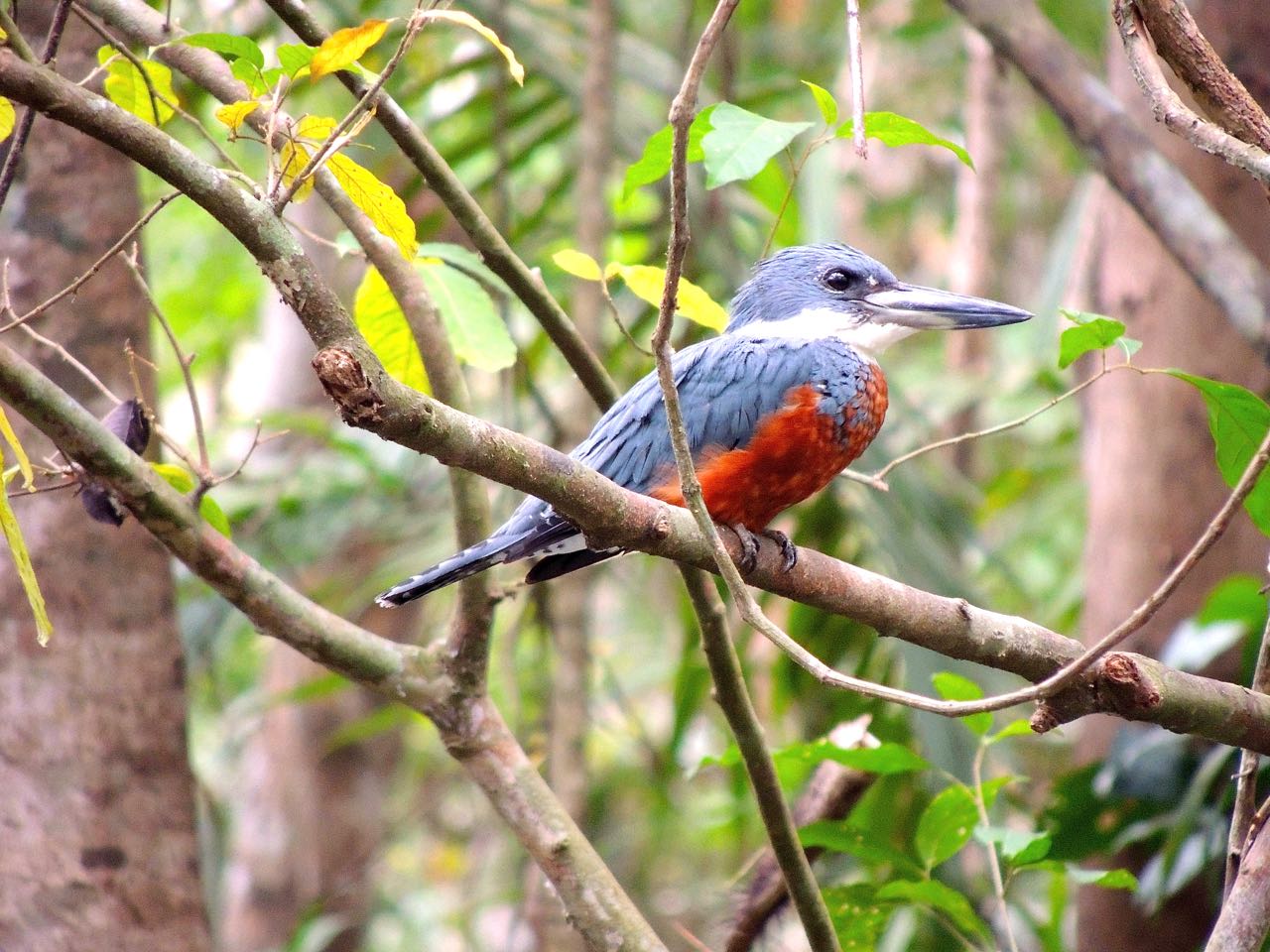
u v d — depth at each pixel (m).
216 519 7.54
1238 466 7.06
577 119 13.15
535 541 7.86
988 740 8.07
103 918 9.14
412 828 20.67
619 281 13.38
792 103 16.31
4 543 9.16
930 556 11.21
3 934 8.97
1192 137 6.23
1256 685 6.87
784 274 10.16
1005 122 19.02
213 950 9.73
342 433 15.42
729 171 6.36
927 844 8.28
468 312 8.30
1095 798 9.95
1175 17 6.48
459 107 12.92
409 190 12.14
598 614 20.95
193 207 18.48
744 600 6.09
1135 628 5.56
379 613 19.33
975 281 18.41
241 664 21.20
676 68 13.91
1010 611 16.67
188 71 7.71
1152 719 6.39
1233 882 6.65
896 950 10.96
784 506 9.00
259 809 19.61
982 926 8.16
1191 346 10.81
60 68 9.37
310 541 14.52
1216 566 10.73
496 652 16.61
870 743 8.50
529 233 13.70
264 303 21.11
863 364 9.22
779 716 12.55
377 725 14.13
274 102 5.75
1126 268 11.20
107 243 9.52
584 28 12.93
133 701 9.33
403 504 14.46
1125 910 10.75
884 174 22.03
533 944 14.44
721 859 18.47
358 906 19.38
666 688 18.50
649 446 8.86
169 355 20.66
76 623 9.23
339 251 8.04
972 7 10.41
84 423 6.52
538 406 12.67
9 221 9.36
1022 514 19.28
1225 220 10.76
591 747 18.84
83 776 9.16
